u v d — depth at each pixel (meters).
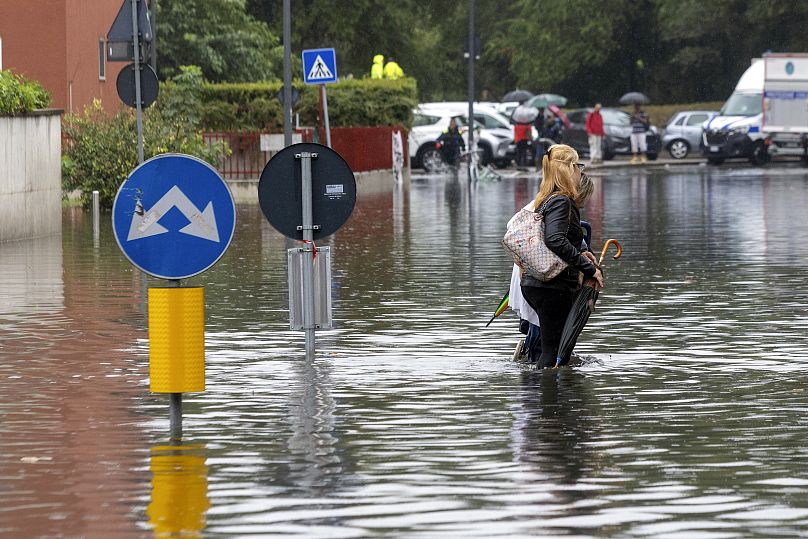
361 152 91.38
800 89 121.75
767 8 158.88
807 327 30.22
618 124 135.00
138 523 15.60
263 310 33.19
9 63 77.44
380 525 15.43
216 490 16.94
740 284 37.97
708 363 25.80
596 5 176.38
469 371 25.05
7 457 18.64
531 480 17.33
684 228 57.25
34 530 15.36
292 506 16.22
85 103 80.88
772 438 19.62
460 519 15.65
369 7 153.12
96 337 29.00
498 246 49.25
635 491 16.83
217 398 22.53
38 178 53.25
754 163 126.06
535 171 113.69
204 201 19.75
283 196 25.81
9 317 31.95
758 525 15.43
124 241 19.67
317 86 96.19
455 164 110.75
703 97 179.00
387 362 25.98
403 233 55.19
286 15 76.88
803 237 52.62
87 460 18.47
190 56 119.94
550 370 25.12
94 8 83.00
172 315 19.86
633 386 23.55
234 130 93.50
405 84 100.69
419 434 19.92
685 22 167.50
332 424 20.58
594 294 25.50
